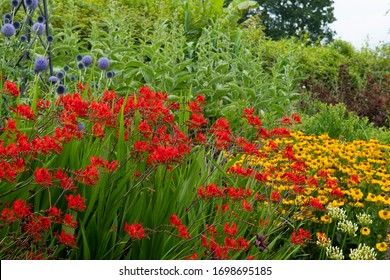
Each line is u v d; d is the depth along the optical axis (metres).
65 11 7.78
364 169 4.59
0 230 2.41
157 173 2.86
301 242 2.95
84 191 2.64
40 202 2.65
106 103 3.24
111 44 6.70
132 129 2.98
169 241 2.75
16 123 2.72
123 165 2.77
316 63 12.56
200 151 3.00
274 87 7.12
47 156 2.68
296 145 5.26
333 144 5.25
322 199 3.94
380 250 3.50
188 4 8.95
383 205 4.09
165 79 6.20
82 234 2.57
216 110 6.29
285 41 11.94
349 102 10.16
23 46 3.85
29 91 3.92
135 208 2.69
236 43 8.30
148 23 8.21
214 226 2.85
